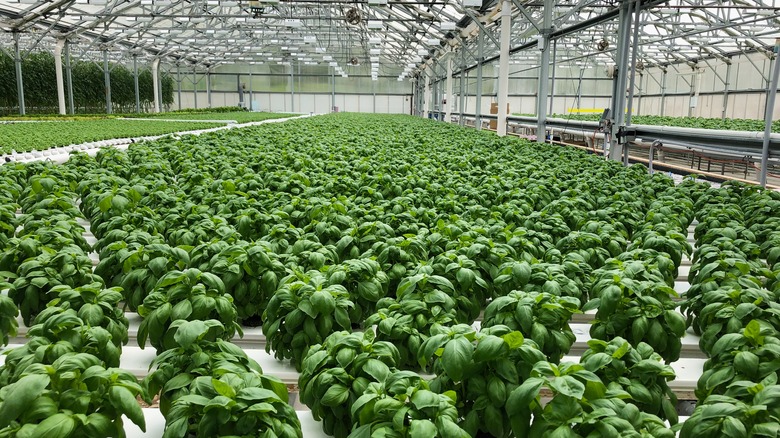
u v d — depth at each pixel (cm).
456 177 1004
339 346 329
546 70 1992
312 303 398
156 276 484
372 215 676
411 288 423
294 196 806
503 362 311
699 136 1172
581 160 1345
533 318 383
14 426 250
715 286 476
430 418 262
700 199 867
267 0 2638
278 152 1344
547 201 859
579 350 522
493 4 2562
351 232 592
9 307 412
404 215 657
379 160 1245
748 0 2627
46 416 252
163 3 3041
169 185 919
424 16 2938
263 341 516
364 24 4038
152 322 393
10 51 3766
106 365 355
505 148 1588
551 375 286
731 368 337
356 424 291
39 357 310
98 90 4853
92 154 1354
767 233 668
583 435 262
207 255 511
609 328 415
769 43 3309
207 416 266
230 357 325
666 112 4666
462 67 3544
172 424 270
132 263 500
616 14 1487
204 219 639
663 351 410
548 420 264
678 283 666
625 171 1135
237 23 4062
